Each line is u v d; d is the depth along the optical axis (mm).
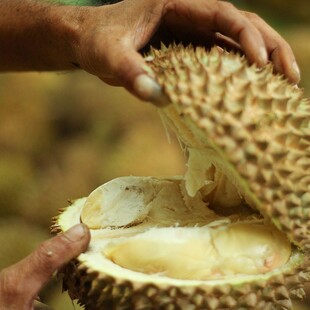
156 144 1521
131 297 614
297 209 621
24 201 1446
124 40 657
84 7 722
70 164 1530
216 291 606
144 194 687
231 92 620
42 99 1640
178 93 611
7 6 802
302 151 631
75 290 648
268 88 635
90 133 1612
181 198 687
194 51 666
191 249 625
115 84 764
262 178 609
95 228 677
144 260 625
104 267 627
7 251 1308
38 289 648
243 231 636
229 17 698
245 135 608
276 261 628
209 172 670
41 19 764
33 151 1558
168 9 709
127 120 1609
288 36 1788
